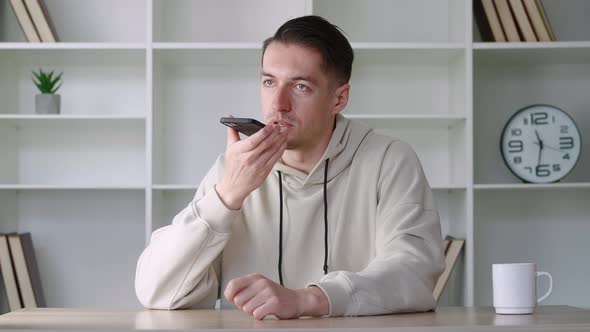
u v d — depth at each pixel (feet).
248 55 9.53
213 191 4.59
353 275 4.09
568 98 10.32
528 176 9.61
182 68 10.18
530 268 4.14
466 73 9.18
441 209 10.23
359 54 9.54
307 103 4.83
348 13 10.22
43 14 9.30
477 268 10.26
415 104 10.25
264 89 4.90
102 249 10.21
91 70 10.19
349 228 5.23
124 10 10.19
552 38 9.45
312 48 4.81
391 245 4.67
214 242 4.57
